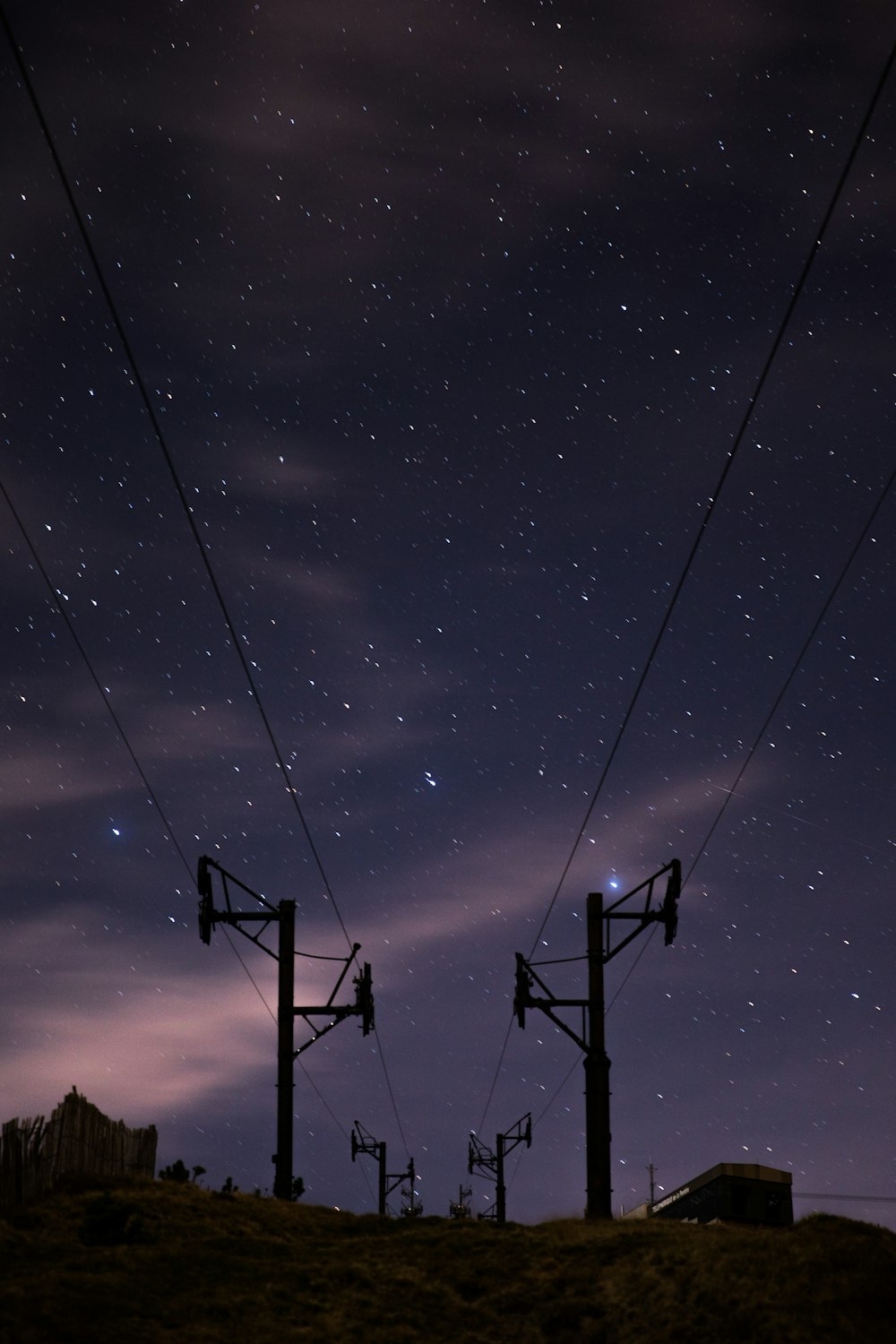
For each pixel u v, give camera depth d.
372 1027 41.34
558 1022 38.59
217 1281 26.09
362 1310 25.45
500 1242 30.39
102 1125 34.72
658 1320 24.89
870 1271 25.27
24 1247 26.88
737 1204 36.84
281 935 41.69
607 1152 37.28
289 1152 39.53
